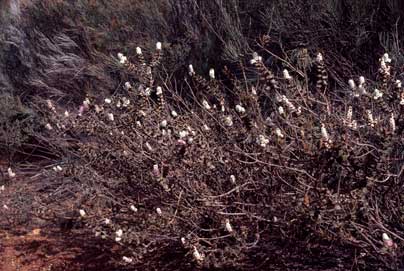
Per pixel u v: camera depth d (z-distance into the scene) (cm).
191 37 520
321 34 455
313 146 275
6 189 493
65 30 607
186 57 514
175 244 325
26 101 634
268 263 306
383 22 444
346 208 265
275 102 343
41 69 617
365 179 268
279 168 279
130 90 404
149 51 525
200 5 537
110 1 600
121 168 346
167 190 301
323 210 266
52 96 599
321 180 272
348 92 369
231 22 502
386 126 279
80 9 615
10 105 588
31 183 499
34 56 640
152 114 346
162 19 548
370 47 442
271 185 290
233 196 300
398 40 418
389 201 274
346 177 272
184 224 311
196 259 292
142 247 327
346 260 292
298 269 301
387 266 267
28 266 370
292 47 473
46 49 623
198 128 332
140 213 327
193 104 434
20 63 655
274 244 304
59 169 399
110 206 350
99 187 355
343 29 449
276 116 311
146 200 330
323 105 314
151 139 328
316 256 298
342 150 264
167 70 508
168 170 308
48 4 647
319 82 314
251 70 459
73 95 586
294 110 291
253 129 301
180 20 545
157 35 547
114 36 567
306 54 397
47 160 544
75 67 581
